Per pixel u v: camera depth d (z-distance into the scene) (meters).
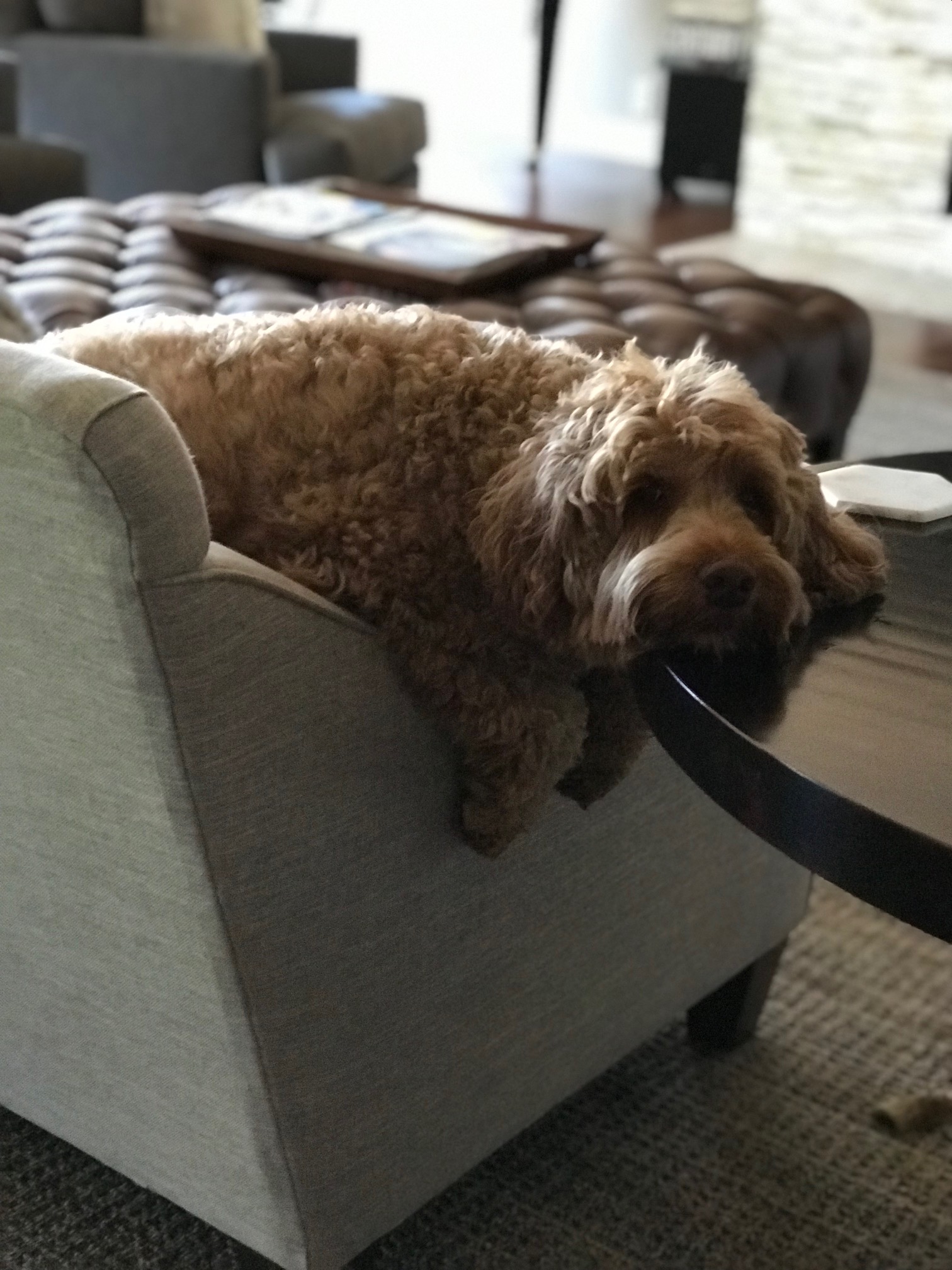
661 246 5.61
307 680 1.03
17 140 3.27
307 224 2.76
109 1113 1.25
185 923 1.05
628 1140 1.57
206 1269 1.38
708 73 6.17
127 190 4.27
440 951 1.21
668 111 6.31
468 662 1.11
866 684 1.03
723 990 1.67
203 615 0.95
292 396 1.15
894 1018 1.79
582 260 2.93
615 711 1.25
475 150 7.12
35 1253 1.39
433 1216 1.46
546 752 1.15
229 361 1.18
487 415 1.12
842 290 5.21
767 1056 1.71
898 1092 1.66
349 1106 1.17
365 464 1.12
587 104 7.43
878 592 1.19
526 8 7.44
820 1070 1.69
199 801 0.99
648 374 1.11
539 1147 1.55
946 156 5.49
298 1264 1.18
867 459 1.55
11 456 0.92
